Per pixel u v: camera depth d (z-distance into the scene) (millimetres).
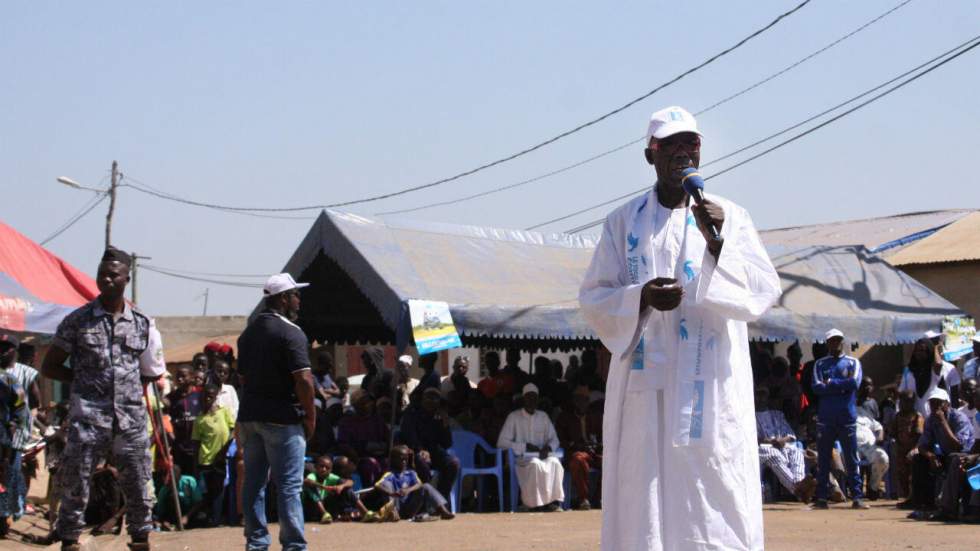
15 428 10562
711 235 4293
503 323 12703
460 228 14672
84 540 9406
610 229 4777
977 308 20078
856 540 9328
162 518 11570
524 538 9797
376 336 17609
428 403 12883
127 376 7648
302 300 15656
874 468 14852
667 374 4473
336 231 13172
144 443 7777
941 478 11977
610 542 4555
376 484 11914
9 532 10938
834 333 13453
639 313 4430
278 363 7316
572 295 13906
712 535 4316
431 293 12602
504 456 13570
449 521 11789
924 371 14102
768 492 14461
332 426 13367
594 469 14000
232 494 11711
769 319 14812
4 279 12438
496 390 14922
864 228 27047
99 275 7602
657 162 4641
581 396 14203
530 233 15422
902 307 16438
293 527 7270
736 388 4484
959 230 21734
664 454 4426
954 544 8969
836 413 13289
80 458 7480
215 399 11852
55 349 7551
